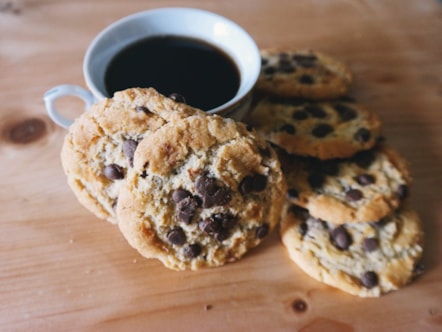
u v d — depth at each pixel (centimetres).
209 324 17
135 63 21
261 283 18
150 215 17
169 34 23
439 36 29
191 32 22
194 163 17
